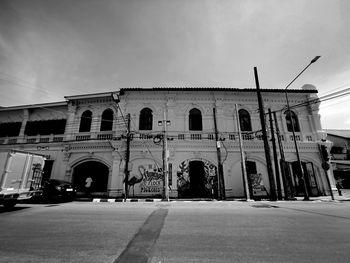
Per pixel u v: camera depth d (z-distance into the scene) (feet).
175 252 11.43
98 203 35.53
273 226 17.12
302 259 10.36
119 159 47.88
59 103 56.59
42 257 10.75
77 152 50.65
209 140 48.67
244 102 53.67
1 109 58.03
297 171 49.57
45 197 35.70
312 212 24.06
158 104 52.80
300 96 53.98
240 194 46.47
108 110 54.34
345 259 10.30
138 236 14.49
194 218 20.47
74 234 15.03
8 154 26.63
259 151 49.75
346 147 79.25
